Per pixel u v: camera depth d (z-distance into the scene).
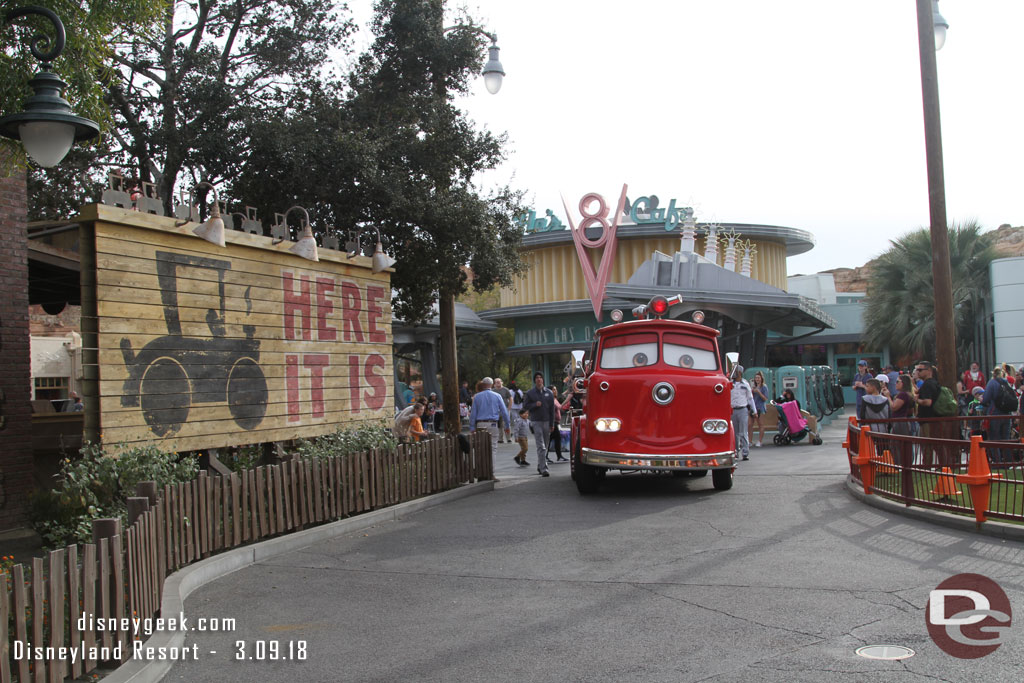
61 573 4.91
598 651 5.67
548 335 38.75
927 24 13.40
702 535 9.62
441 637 6.13
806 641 5.70
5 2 7.60
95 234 9.50
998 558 7.92
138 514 6.71
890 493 11.12
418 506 12.52
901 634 5.77
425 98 16.94
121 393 9.65
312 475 10.53
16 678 4.77
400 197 15.53
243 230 11.66
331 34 17.61
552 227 39.34
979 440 9.36
